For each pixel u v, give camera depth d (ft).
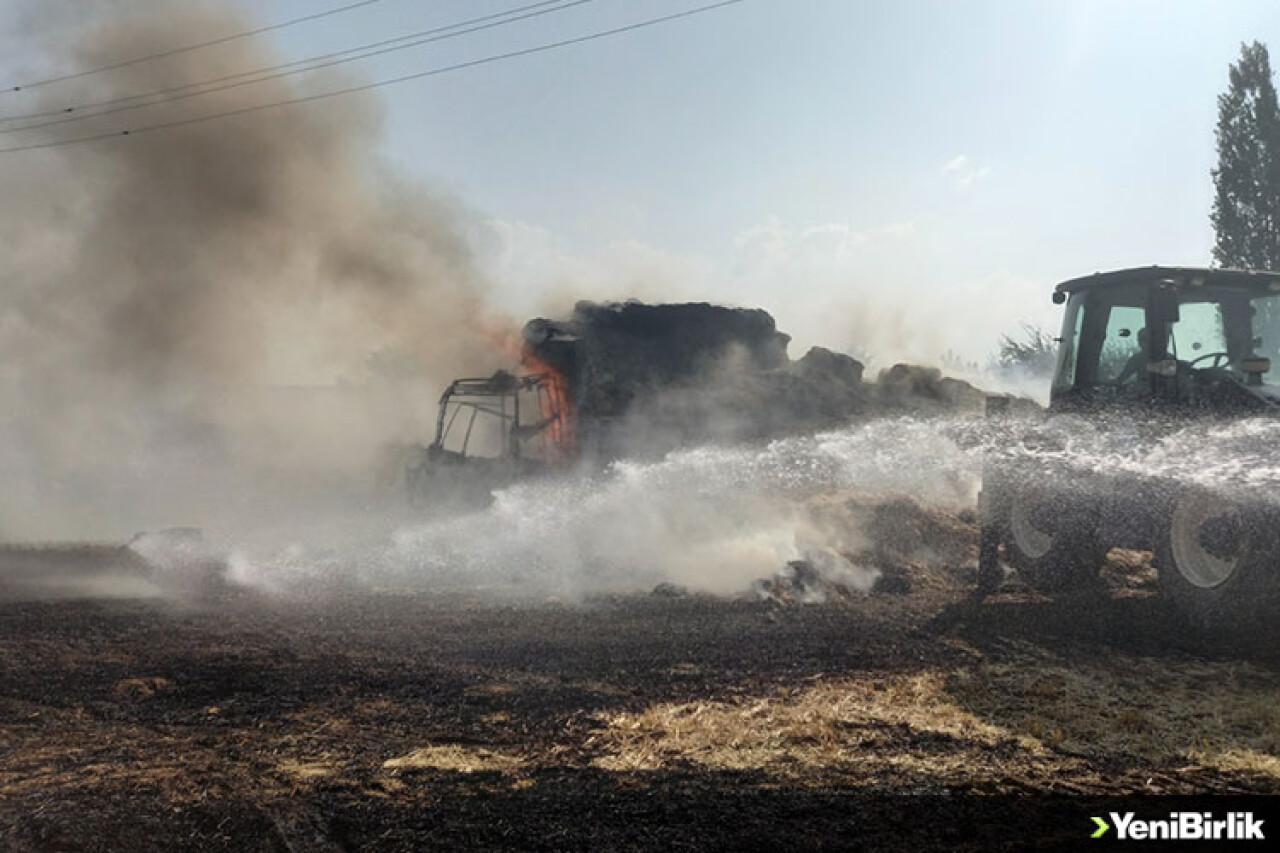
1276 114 84.28
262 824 14.75
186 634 28.45
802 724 19.26
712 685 22.03
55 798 15.79
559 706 20.63
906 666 23.61
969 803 15.47
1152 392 28.43
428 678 23.00
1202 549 25.88
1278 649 24.89
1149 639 26.23
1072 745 18.21
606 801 15.51
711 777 16.56
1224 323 28.40
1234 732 19.02
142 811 15.25
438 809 15.26
